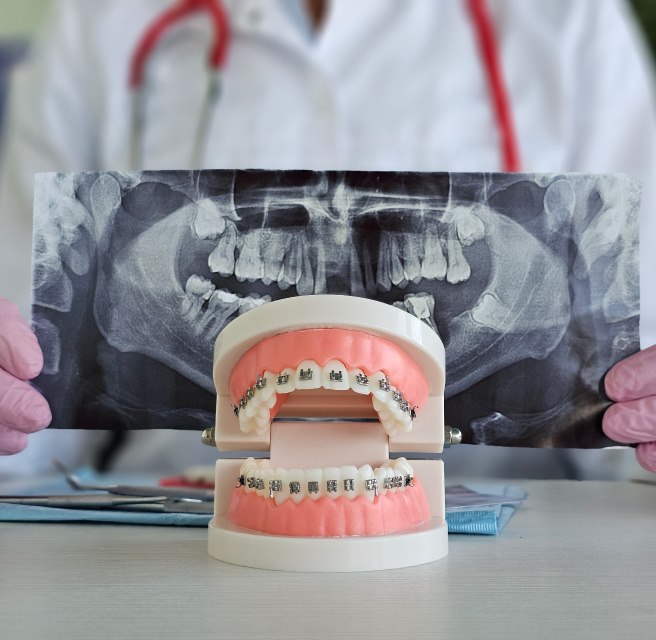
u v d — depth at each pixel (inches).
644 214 50.1
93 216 24.7
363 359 17.1
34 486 28.3
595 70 54.4
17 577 16.4
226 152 51.3
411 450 19.9
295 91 51.9
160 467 43.0
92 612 14.1
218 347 18.4
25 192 53.2
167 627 13.3
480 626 13.4
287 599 14.9
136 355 24.4
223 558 17.8
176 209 24.6
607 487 30.6
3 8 65.2
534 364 24.1
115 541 20.0
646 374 23.5
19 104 56.2
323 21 55.6
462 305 24.1
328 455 19.4
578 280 24.3
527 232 24.3
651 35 64.2
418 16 54.4
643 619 13.8
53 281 24.7
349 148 51.9
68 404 24.5
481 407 24.1
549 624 13.5
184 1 53.1
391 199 24.3
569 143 53.9
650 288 47.6
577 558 18.4
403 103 52.8
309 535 17.3
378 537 17.2
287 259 24.2
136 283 24.5
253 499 18.2
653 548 19.4
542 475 38.8
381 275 24.1
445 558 18.3
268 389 17.3
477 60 53.8
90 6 56.7
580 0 56.0
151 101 53.6
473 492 26.5
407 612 14.2
